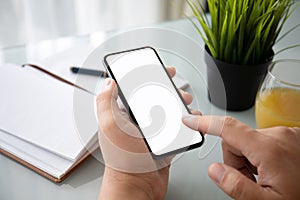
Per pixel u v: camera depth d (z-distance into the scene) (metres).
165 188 0.51
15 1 1.13
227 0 0.60
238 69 0.61
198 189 0.54
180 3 1.32
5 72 0.69
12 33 1.18
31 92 0.65
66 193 0.52
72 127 0.58
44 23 1.20
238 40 0.59
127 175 0.47
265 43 0.62
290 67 0.60
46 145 0.55
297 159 0.45
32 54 0.80
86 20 1.27
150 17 1.34
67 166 0.54
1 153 0.57
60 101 0.63
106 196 0.46
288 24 0.92
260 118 0.59
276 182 0.44
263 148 0.45
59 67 0.74
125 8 1.30
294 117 0.55
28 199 0.51
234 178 0.43
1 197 0.51
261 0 0.61
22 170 0.55
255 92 0.66
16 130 0.58
